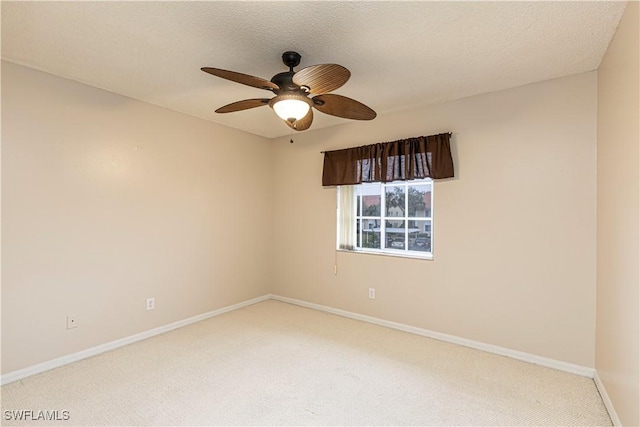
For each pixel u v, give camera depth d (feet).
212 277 12.84
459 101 10.31
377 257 12.09
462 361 9.06
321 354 9.47
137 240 10.45
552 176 8.77
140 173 10.53
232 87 9.53
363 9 5.88
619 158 6.30
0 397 7.18
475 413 6.74
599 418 6.59
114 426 6.27
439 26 6.40
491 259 9.70
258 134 14.75
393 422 6.47
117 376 8.14
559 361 8.63
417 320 11.12
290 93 6.88
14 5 5.75
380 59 7.78
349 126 12.86
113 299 9.84
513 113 9.37
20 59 7.81
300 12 5.97
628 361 5.73
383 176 11.56
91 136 9.36
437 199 10.69
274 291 15.44
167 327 11.27
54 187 8.63
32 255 8.25
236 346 10.01
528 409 6.86
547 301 8.82
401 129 11.48
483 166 9.85
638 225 5.24
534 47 7.17
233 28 6.51
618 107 6.36
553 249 8.75
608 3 5.66
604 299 7.36
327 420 6.52
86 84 9.25
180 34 6.75
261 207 15.03
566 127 8.59
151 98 10.37
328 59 7.77
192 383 7.84
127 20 6.24
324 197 13.64
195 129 12.17
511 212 9.38
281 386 7.73
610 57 6.94
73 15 6.07
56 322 8.64
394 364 8.87
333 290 13.32
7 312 7.84
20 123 8.05
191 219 12.07
